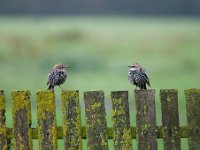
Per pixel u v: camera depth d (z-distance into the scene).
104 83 37.81
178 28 80.69
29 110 11.06
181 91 33.19
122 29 76.75
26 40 56.84
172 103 11.09
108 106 23.17
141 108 11.12
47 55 49.66
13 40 55.88
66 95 11.04
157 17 133.88
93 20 111.81
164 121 11.09
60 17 124.12
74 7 137.38
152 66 46.50
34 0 135.25
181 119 22.84
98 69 45.12
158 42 59.25
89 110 11.06
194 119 11.11
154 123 11.10
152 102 11.11
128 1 142.88
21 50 51.44
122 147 11.07
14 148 11.06
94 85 37.06
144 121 11.11
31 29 69.88
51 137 11.06
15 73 41.22
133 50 55.25
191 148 11.12
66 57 48.25
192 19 123.81
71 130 11.05
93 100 11.06
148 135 11.10
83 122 19.52
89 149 11.07
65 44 58.31
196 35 64.38
